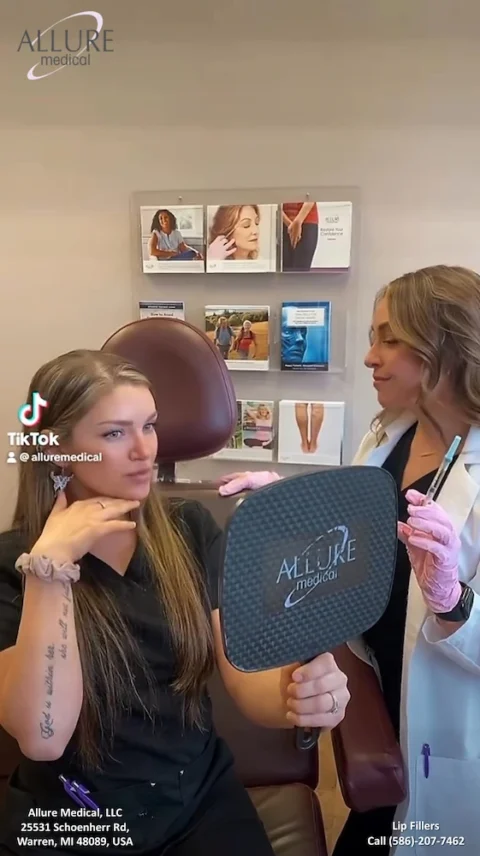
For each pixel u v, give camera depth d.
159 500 1.02
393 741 0.95
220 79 1.71
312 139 1.72
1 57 1.76
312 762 1.16
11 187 1.84
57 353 1.93
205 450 1.32
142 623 0.94
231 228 1.76
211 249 1.78
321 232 1.72
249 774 1.14
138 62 1.73
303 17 1.65
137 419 0.89
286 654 0.59
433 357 1.05
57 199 1.84
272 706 0.91
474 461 1.08
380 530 0.61
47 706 0.79
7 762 1.17
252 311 1.80
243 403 1.87
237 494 1.34
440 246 1.74
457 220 1.72
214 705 1.21
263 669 0.58
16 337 1.93
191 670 0.95
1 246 1.88
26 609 0.79
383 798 0.92
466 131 1.67
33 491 0.94
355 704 1.02
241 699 0.96
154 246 1.79
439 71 1.64
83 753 0.89
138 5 1.69
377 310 1.17
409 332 1.06
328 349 1.80
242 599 0.54
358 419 1.85
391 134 1.69
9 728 0.81
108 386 0.88
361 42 1.65
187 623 0.95
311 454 1.86
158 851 0.89
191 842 0.90
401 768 0.92
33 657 0.78
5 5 1.72
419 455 1.21
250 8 1.66
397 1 1.61
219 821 0.92
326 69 1.68
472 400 1.06
